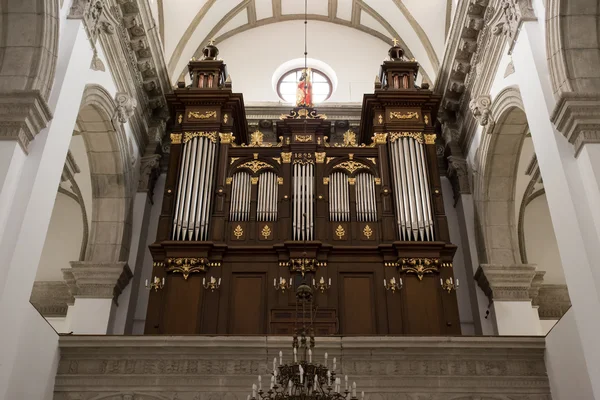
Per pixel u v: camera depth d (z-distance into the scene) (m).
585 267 7.65
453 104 14.03
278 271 11.15
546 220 15.62
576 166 8.33
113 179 12.69
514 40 9.99
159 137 14.18
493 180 12.63
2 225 7.86
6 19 8.98
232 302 10.86
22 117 8.33
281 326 10.58
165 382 9.15
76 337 9.34
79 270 12.17
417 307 10.75
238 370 9.21
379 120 12.97
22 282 7.92
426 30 15.38
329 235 11.62
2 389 7.42
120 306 12.37
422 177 12.13
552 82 8.92
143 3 11.82
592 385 7.40
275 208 11.95
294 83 16.61
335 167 12.45
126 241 12.73
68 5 9.71
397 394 9.08
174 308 10.69
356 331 10.59
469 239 13.02
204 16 15.66
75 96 9.48
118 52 11.80
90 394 9.08
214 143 12.54
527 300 12.06
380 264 11.25
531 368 9.27
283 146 12.62
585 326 7.59
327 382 6.83
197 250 11.14
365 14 16.66
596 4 8.88
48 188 8.61
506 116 11.52
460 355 9.35
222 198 11.96
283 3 16.84
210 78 13.57
